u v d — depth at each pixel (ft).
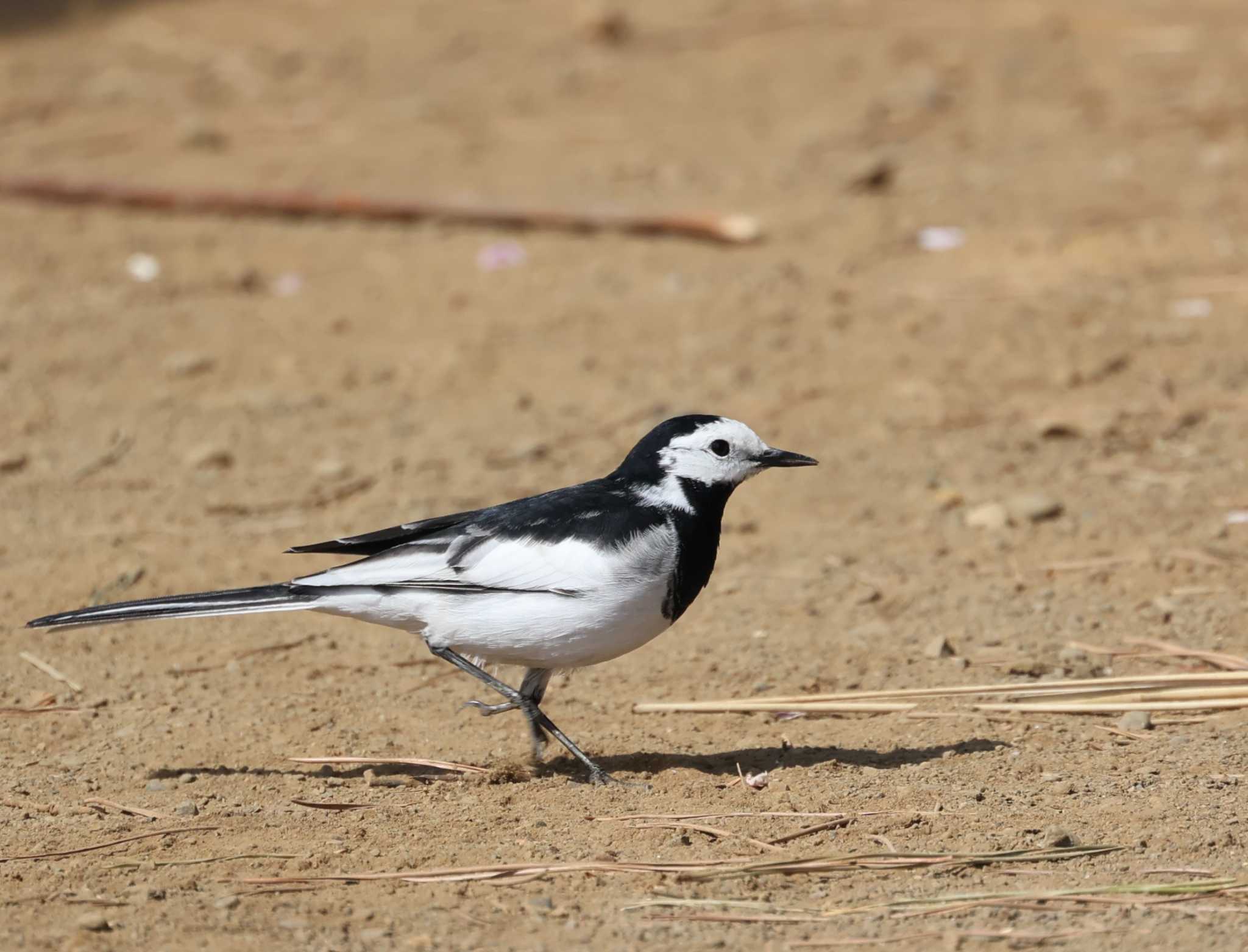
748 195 70.90
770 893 25.30
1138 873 25.54
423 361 55.62
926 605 38.73
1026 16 98.53
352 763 31.01
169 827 27.91
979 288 59.82
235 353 56.34
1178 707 32.09
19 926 24.13
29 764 31.07
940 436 48.88
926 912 24.50
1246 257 60.54
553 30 100.12
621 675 35.81
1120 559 40.57
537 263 64.44
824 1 104.58
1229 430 48.19
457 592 29.32
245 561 41.70
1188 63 87.15
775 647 36.78
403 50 96.99
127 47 98.89
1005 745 31.32
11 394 52.65
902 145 76.95
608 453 48.42
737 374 53.31
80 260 64.54
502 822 28.17
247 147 79.25
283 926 24.18
